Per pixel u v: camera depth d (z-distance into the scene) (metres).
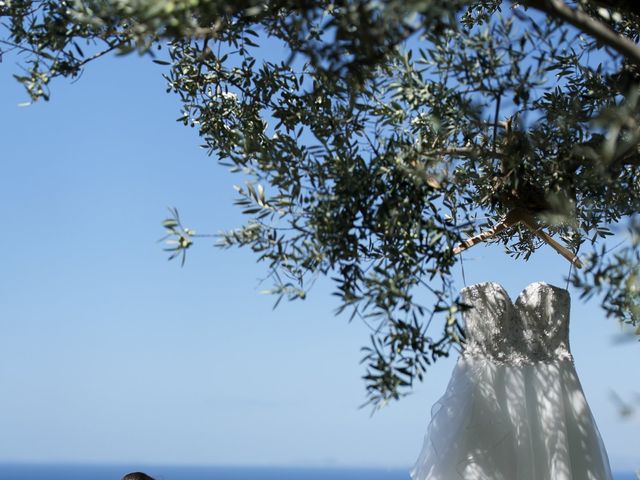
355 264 3.45
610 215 4.11
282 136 3.67
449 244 3.50
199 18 3.55
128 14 2.86
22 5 3.70
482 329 4.32
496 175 3.86
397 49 3.42
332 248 3.41
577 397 4.31
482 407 4.19
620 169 3.55
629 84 3.46
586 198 3.71
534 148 3.60
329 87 3.71
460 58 3.27
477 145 3.62
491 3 4.58
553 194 3.32
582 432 4.26
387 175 3.52
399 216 3.46
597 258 2.84
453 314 3.24
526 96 3.21
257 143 3.89
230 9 2.79
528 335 4.36
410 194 3.51
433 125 3.47
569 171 3.66
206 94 4.51
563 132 3.52
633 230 2.74
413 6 2.55
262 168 3.52
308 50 2.87
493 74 3.21
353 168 3.49
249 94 4.32
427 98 3.49
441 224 3.54
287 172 3.48
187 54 4.42
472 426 4.16
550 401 4.22
